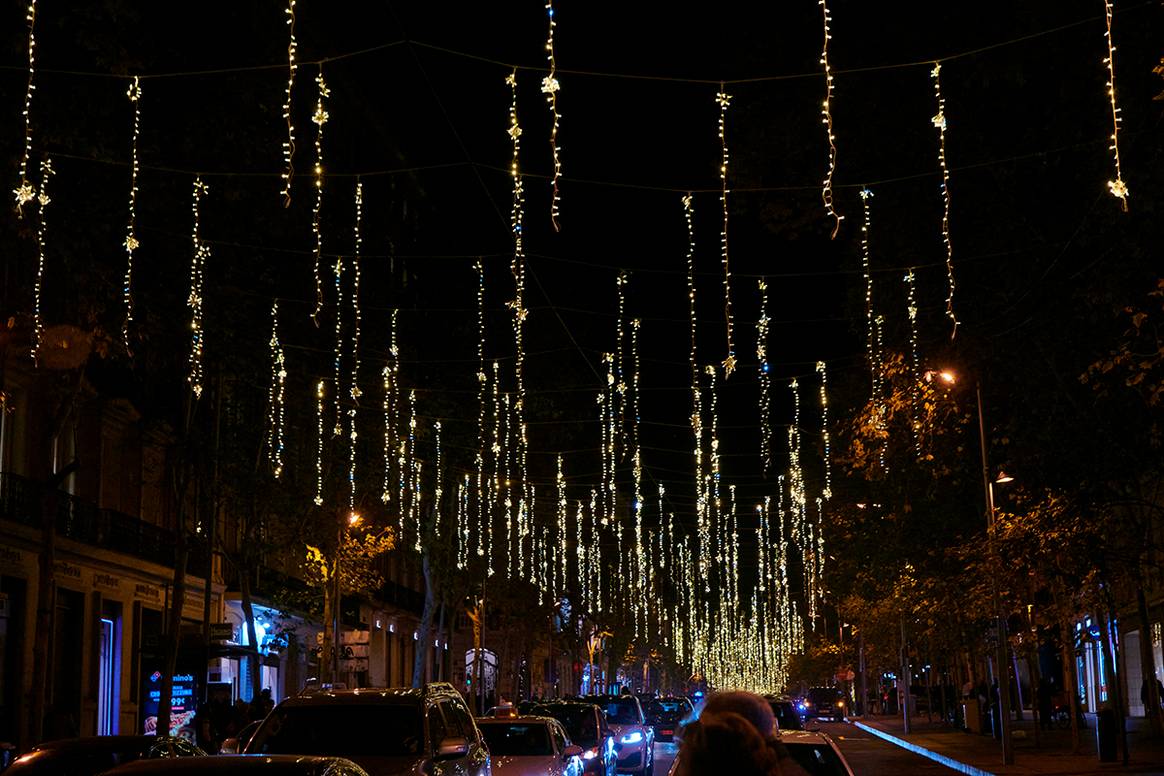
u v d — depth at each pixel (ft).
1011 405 88.38
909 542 125.18
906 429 90.17
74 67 61.82
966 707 162.91
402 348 152.46
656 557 283.38
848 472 95.20
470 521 178.91
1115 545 94.22
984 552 96.07
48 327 85.61
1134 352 62.44
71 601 104.17
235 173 73.10
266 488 112.37
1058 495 81.46
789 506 217.15
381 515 155.74
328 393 127.44
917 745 138.51
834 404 124.88
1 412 94.07
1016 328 75.51
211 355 95.71
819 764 38.37
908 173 67.77
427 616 155.74
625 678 415.23
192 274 81.76
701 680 298.15
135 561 112.06
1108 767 94.84
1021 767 98.17
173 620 91.40
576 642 267.39
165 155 71.77
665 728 131.95
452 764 47.91
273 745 46.85
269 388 111.04
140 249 80.48
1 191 58.65
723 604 312.29
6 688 93.40
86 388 102.47
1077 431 78.54
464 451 160.45
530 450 179.11
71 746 45.68
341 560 125.39
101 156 61.62
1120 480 79.41
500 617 240.94
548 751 63.67
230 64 86.33
